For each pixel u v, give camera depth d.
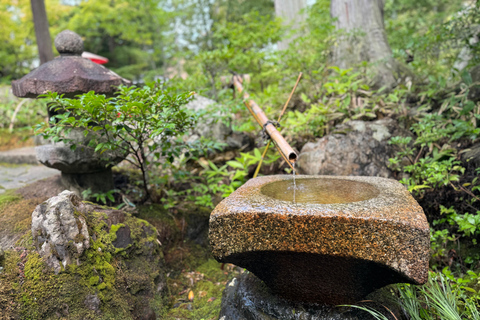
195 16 11.87
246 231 1.38
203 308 2.15
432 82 3.53
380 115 3.51
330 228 1.27
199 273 2.63
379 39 4.45
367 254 1.25
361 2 4.55
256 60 4.64
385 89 4.04
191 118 2.62
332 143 3.11
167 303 2.17
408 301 1.77
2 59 10.82
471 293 1.86
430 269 2.24
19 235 1.94
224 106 3.20
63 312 1.62
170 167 3.13
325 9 5.36
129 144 2.42
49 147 2.44
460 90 3.36
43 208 1.75
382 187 1.76
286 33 6.91
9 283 1.57
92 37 16.08
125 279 1.92
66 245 1.71
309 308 1.64
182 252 2.74
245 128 3.54
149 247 2.16
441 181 2.51
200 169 3.58
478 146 2.72
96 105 2.00
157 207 2.87
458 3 6.98
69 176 2.62
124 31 12.55
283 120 3.75
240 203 1.48
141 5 11.40
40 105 5.86
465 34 3.56
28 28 11.23
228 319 1.83
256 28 4.70
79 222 1.78
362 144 3.05
